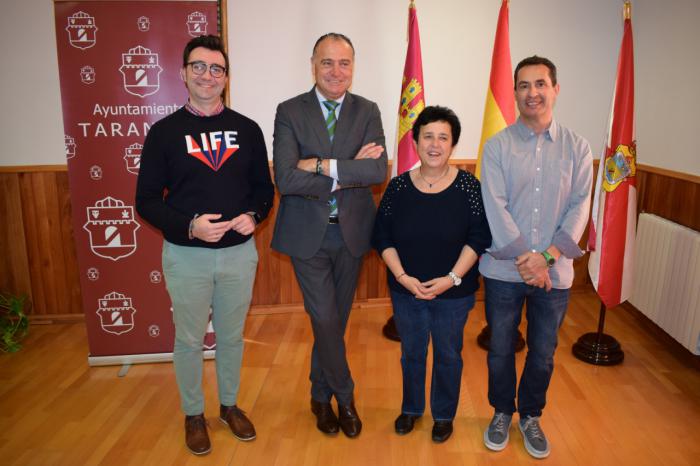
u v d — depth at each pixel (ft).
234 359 7.78
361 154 7.13
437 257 7.00
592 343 10.26
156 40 9.11
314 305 7.39
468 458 7.49
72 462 7.38
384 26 11.51
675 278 9.93
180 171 6.78
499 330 7.31
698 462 7.39
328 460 7.44
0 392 9.16
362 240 7.48
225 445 7.78
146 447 7.73
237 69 11.47
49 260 11.68
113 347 10.10
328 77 6.94
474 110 12.16
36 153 11.32
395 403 8.81
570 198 6.98
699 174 9.94
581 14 11.90
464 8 11.60
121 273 9.87
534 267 6.73
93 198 9.57
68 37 8.98
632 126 9.19
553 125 6.89
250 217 7.00
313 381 8.11
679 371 9.82
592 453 7.58
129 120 9.34
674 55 10.75
